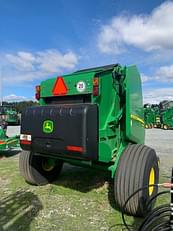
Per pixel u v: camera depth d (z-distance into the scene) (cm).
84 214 396
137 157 386
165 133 2027
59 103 431
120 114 430
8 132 1789
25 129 414
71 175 604
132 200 371
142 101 518
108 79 411
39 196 467
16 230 343
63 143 364
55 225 359
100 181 558
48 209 411
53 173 545
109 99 412
